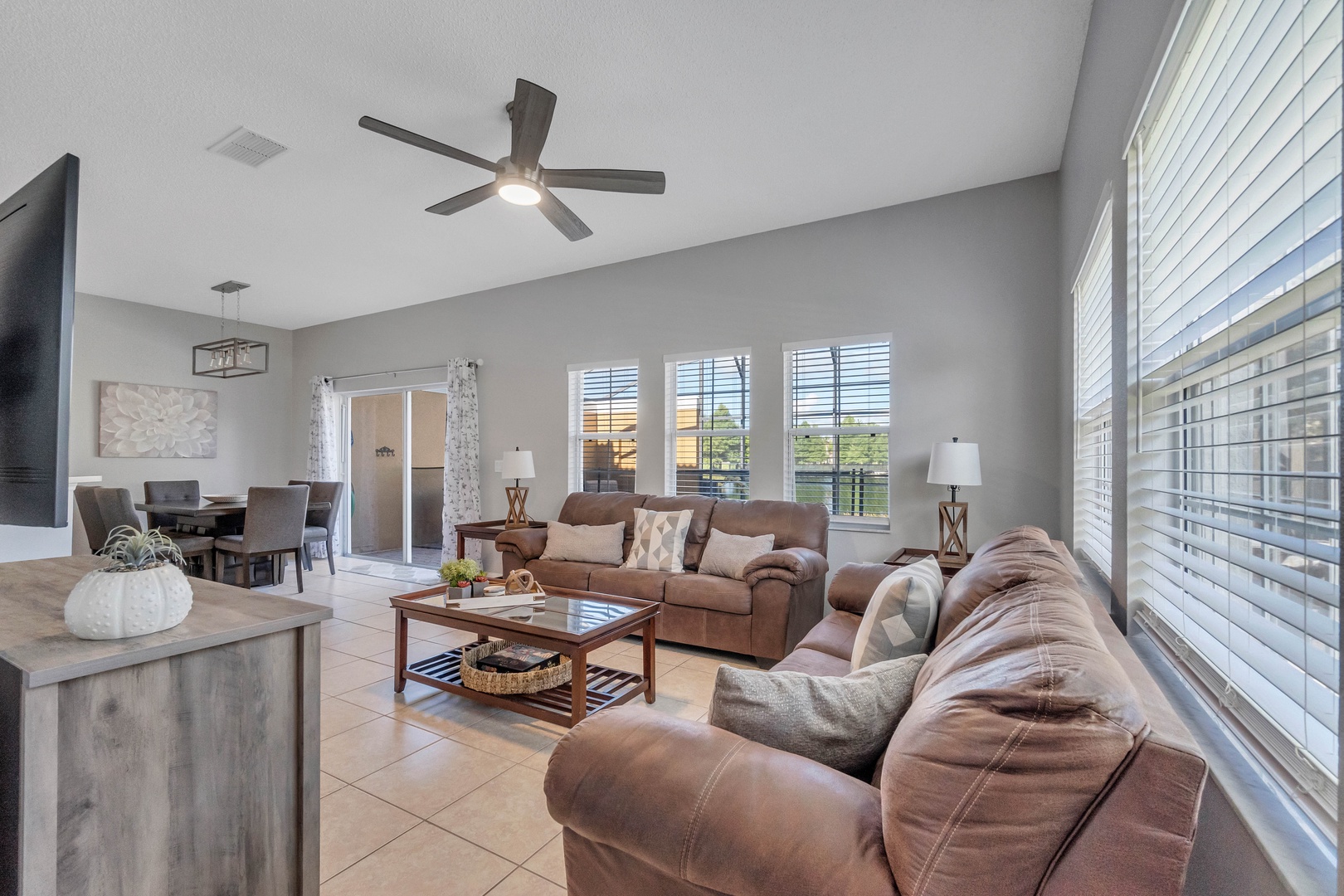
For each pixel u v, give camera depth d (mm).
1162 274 1546
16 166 3213
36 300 1246
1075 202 2756
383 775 2283
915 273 3908
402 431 6680
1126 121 1716
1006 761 796
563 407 5430
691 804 1019
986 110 2875
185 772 1285
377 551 6941
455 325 6129
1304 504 842
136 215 3961
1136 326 1688
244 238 4414
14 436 1282
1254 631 954
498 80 2594
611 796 1081
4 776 1130
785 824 964
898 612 1642
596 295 5223
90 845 1146
